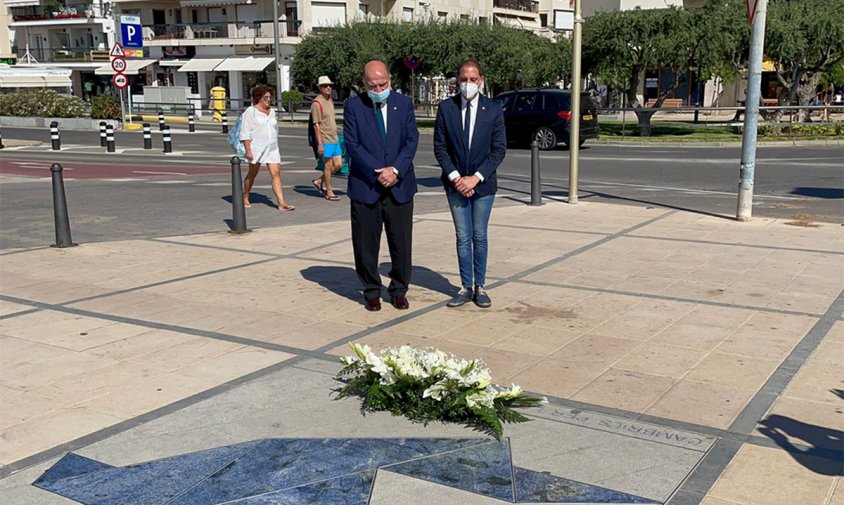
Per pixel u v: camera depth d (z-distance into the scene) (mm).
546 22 67625
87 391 4750
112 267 8141
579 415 4336
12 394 4711
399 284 6453
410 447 3980
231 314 6367
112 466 3820
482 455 3877
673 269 7711
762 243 8922
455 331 5859
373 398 4430
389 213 6238
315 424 4266
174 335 5820
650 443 3982
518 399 4430
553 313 6289
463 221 6402
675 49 28328
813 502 3391
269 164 11875
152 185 15367
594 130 24125
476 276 6535
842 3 29625
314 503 3447
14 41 62031
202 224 10797
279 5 49469
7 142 27172
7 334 5867
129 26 34188
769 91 46031
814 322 5945
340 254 8711
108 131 23953
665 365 5090
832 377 4848
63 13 58312
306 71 40625
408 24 39781
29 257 8680
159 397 4652
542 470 3717
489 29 37656
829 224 10172
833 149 23000
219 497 3512
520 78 39000
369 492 3535
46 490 3604
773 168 17906
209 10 52625
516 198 12945
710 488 3521
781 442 3975
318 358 5301
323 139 12797
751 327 5848
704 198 13109
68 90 46781
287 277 7625
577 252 8570
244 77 51656
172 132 33906
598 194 13711
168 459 3881
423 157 21422
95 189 14719
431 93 45281
